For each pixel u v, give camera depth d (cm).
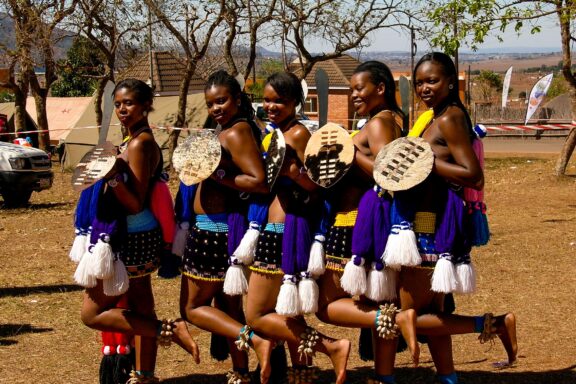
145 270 492
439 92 464
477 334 678
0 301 815
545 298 793
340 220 472
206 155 462
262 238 470
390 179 444
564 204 1415
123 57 2236
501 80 5459
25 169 1530
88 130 2250
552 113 3653
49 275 942
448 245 455
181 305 498
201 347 656
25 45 2267
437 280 452
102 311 491
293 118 485
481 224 472
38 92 2634
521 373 561
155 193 491
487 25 1173
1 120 2647
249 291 477
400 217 454
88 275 471
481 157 479
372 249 457
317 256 463
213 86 478
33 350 650
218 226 482
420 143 446
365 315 466
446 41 1209
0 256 1066
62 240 1188
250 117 492
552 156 2420
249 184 465
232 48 1980
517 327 696
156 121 2162
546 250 1024
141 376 505
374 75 475
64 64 2462
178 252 499
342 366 459
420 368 587
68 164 2252
